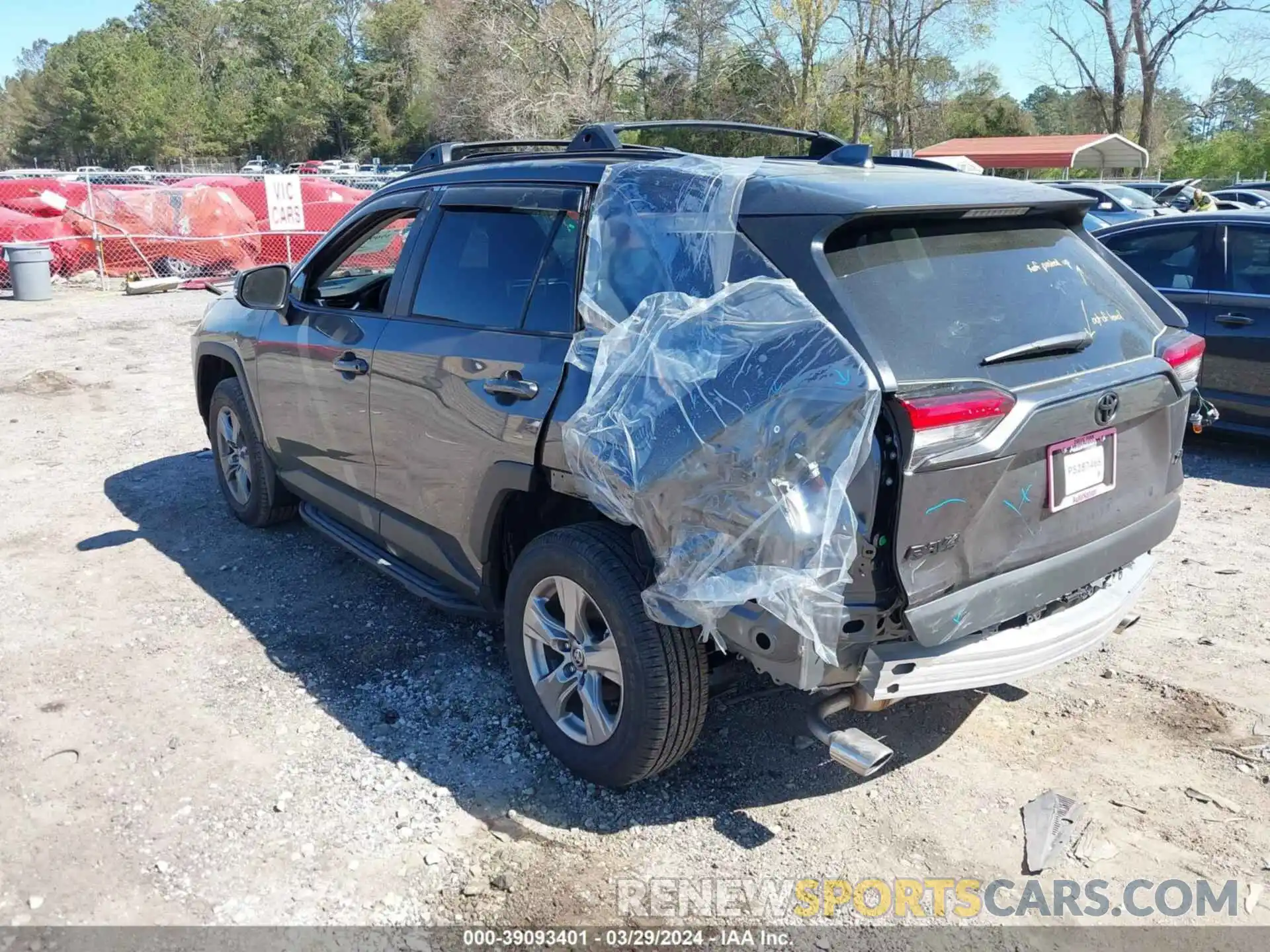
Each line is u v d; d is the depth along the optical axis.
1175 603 4.62
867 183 2.96
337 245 4.53
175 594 4.68
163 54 89.25
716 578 2.62
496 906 2.76
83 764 3.34
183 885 2.80
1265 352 6.69
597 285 3.13
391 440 3.91
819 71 43.19
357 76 83.44
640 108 47.75
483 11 47.81
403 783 3.27
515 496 3.41
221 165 79.62
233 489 5.59
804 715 3.67
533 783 3.29
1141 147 44.19
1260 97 44.81
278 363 4.65
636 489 2.76
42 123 105.81
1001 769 3.37
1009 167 36.19
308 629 4.34
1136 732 3.58
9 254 14.84
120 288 16.67
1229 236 6.96
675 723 2.96
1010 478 2.73
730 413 2.61
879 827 3.09
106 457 6.93
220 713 3.66
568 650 3.21
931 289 2.79
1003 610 2.78
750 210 2.84
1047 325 2.91
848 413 2.47
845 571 2.50
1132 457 3.14
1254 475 6.70
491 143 4.38
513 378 3.26
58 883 2.80
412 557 4.04
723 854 2.97
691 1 44.44
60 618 4.42
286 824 3.06
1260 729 3.57
